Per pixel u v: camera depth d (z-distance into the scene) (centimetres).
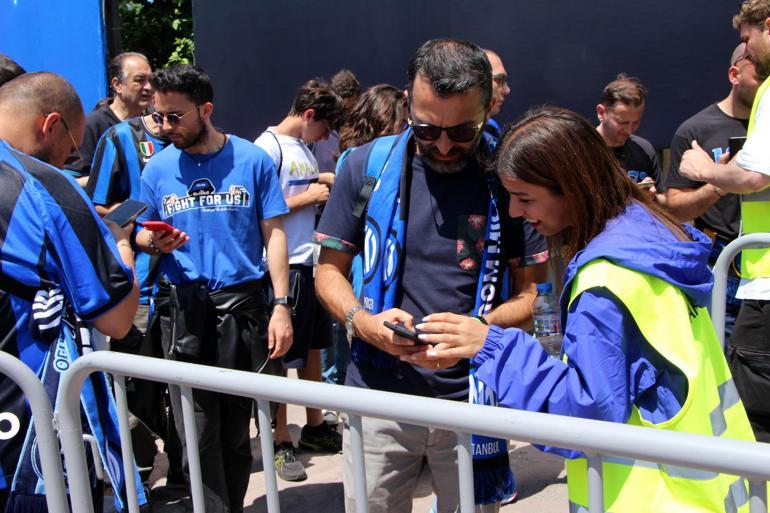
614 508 141
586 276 144
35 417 181
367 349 220
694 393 140
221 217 293
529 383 147
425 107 201
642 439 120
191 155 294
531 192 158
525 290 221
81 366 181
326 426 417
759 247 253
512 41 430
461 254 214
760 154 267
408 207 216
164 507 352
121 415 189
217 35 569
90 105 578
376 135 374
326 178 433
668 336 142
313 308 395
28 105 205
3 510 193
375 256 216
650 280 143
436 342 179
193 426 174
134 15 1098
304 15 518
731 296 327
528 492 351
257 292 302
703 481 140
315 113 386
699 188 348
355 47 496
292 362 389
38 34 598
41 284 194
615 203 156
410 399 142
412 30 468
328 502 354
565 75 416
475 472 216
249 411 303
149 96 421
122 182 338
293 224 383
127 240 279
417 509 326
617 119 371
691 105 382
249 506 354
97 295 199
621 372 139
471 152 213
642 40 391
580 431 125
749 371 286
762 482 115
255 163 301
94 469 201
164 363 172
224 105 574
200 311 289
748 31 311
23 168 196
